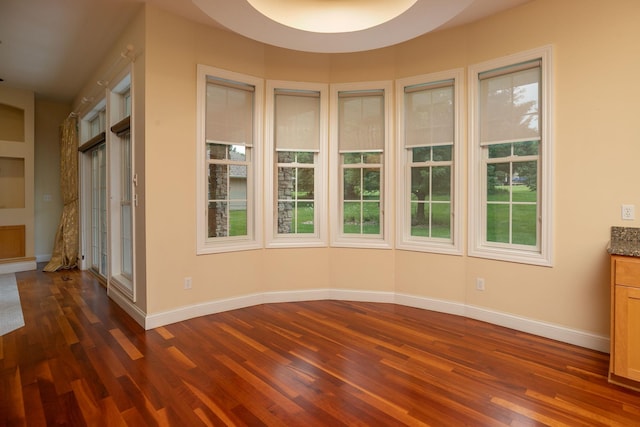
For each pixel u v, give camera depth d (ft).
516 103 10.30
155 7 10.22
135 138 10.77
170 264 10.71
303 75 12.87
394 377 7.60
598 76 8.81
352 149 13.12
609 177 8.72
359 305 12.51
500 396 6.88
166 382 7.36
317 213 13.42
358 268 12.99
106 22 11.16
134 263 10.89
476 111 11.00
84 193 18.57
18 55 13.67
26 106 18.08
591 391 7.06
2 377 7.55
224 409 6.44
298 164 13.28
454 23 11.03
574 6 9.11
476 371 7.86
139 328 10.35
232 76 11.82
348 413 6.34
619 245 7.95
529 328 10.00
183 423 6.03
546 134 9.57
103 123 16.25
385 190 12.66
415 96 12.27
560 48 9.34
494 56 10.52
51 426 5.93
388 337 9.75
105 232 16.03
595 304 8.97
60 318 11.18
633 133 8.40
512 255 10.30
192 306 11.19
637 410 6.41
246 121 12.53
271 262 12.86
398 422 6.09
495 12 10.39
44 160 20.15
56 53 13.48
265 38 10.28
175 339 9.57
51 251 20.52
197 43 11.10
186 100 10.91
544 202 9.66
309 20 10.38
